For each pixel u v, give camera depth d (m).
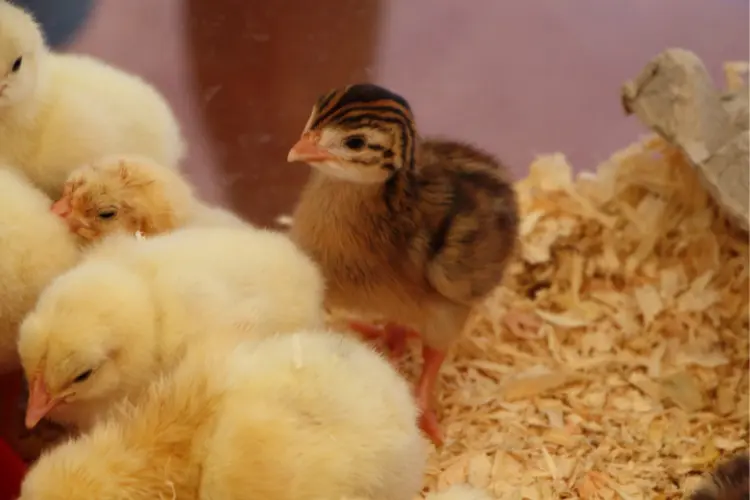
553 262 0.69
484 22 0.83
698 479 0.60
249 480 0.51
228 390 0.53
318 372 0.53
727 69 0.73
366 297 0.62
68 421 0.57
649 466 0.61
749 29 0.84
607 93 0.79
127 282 0.55
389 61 0.79
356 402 0.53
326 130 0.58
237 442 0.52
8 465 0.57
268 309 0.57
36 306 0.55
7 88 0.59
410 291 0.61
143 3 0.80
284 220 0.68
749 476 0.56
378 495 0.53
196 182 0.70
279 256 0.58
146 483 0.52
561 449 0.62
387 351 0.65
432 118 0.76
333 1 0.82
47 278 0.58
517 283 0.69
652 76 0.69
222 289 0.56
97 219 0.59
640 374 0.65
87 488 0.51
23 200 0.58
